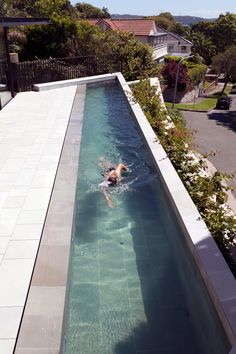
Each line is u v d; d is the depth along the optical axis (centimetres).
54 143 804
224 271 362
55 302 343
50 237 448
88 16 6612
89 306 375
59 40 2189
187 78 3416
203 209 539
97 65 1700
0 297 352
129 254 467
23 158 718
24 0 3497
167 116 1042
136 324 354
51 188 584
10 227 475
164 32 5850
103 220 552
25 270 390
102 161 788
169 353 321
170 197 548
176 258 455
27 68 1390
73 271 430
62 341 315
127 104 1223
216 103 3497
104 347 327
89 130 1009
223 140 2227
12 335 309
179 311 366
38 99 1255
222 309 314
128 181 688
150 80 1561
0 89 1161
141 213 574
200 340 331
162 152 721
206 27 7594
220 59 4325
